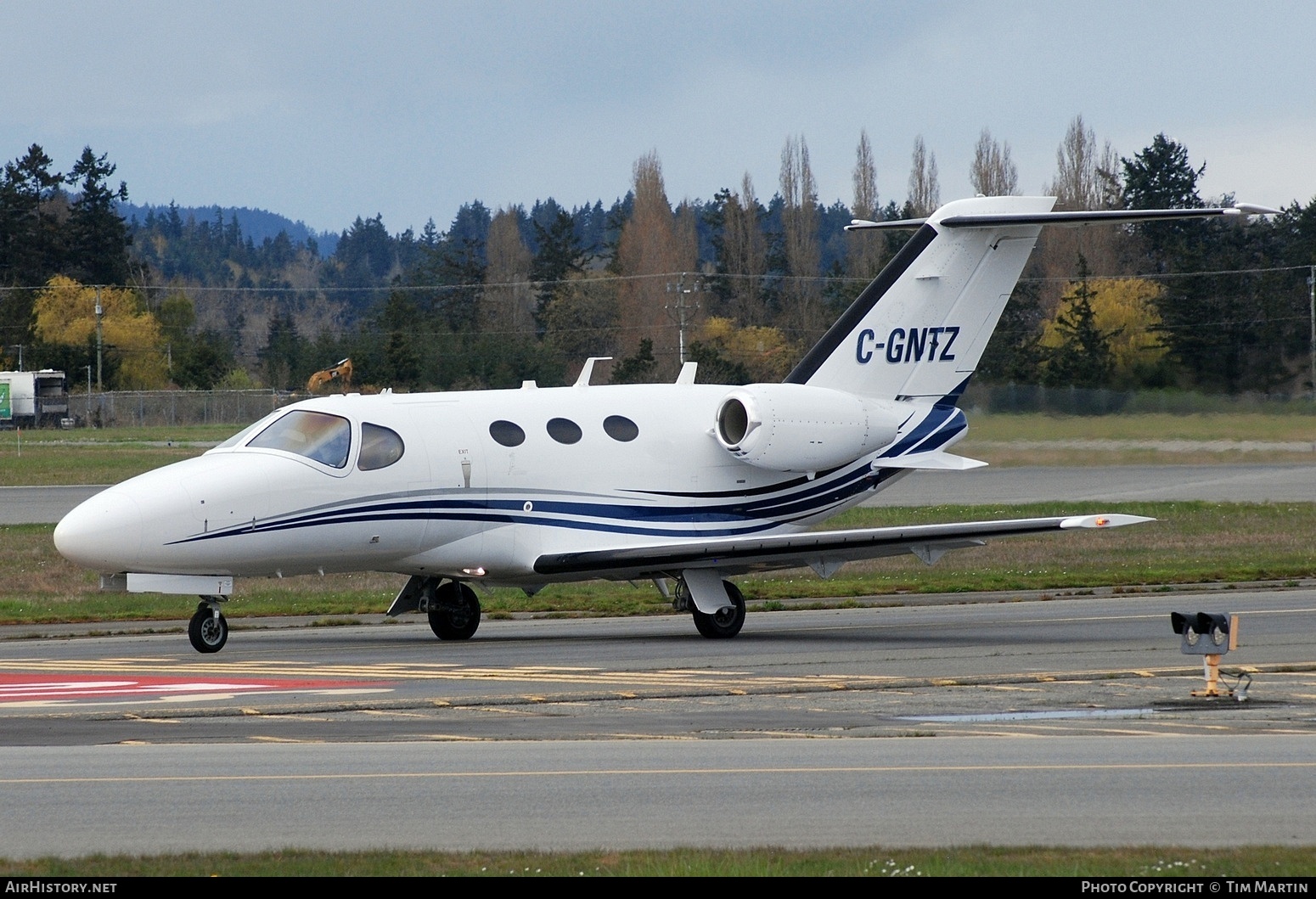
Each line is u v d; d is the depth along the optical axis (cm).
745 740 4388
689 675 6034
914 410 8938
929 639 7431
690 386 8700
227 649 7331
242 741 4406
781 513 8588
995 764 3959
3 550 12275
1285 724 4700
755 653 6919
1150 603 9181
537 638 7844
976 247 8962
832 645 7212
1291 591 9775
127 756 4125
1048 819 3306
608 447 8075
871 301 8806
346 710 5062
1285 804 3459
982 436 19425
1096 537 13200
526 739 4441
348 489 7281
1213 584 10300
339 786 3684
